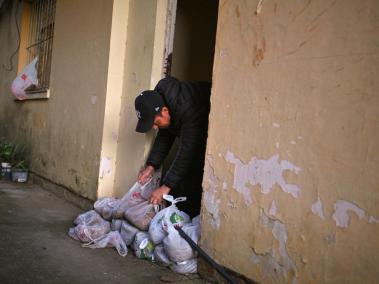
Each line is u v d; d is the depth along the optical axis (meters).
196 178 3.90
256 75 2.73
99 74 4.65
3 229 3.80
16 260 3.03
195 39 5.06
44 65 6.73
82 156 4.95
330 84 2.28
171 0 4.02
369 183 2.08
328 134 2.28
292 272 2.45
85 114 4.95
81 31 5.21
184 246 3.01
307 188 2.38
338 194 2.22
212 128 3.05
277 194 2.56
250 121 2.76
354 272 2.13
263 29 2.69
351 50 2.18
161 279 2.92
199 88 3.44
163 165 4.30
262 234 2.64
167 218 3.22
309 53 2.40
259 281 2.65
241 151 2.81
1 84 8.79
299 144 2.44
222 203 2.95
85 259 3.20
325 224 2.28
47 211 4.70
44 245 3.43
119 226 3.67
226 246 2.90
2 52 8.83
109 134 4.48
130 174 4.23
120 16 4.45
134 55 4.32
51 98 6.07
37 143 6.53
